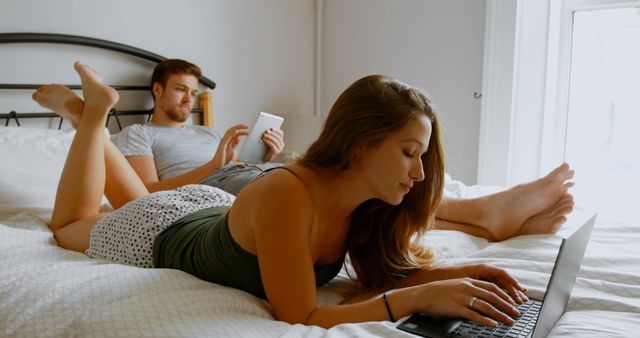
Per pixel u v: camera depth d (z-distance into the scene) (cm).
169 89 225
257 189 90
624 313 88
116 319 78
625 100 246
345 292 109
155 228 118
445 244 132
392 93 89
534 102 253
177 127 233
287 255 85
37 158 168
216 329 76
